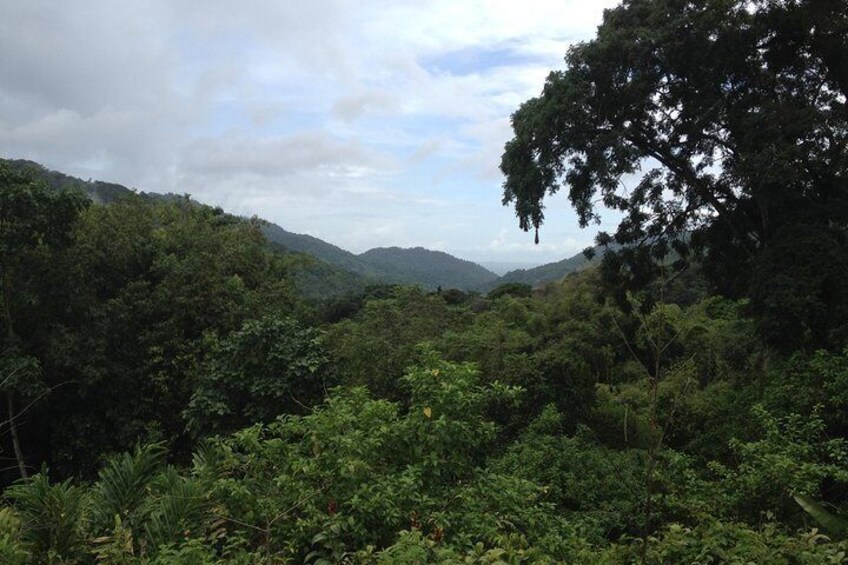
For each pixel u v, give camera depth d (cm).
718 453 1008
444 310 1588
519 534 439
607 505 739
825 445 661
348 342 1266
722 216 1373
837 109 1188
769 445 649
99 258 1502
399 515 423
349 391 600
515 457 903
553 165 1278
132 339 1462
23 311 1372
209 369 1226
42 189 1332
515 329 1891
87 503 480
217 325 1488
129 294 1488
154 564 371
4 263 1334
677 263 1473
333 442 475
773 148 1058
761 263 1121
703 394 1244
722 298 1703
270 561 389
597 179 1267
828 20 1140
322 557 406
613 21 1280
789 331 1042
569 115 1188
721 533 430
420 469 468
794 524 548
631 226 1429
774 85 1235
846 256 1044
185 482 475
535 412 1187
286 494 465
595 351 1562
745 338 1435
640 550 427
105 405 1404
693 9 1202
